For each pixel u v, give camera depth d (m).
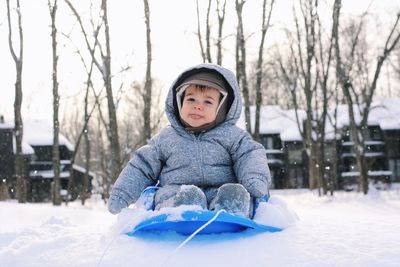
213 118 2.52
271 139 35.38
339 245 1.73
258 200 2.21
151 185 2.60
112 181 13.04
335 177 27.25
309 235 1.86
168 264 1.63
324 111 19.89
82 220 3.72
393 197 16.83
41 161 33.09
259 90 14.49
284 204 2.25
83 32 12.83
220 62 13.49
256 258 1.65
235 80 2.64
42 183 31.95
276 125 34.75
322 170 19.86
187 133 2.57
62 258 1.83
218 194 1.97
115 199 2.40
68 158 33.75
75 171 34.03
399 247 1.70
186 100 2.51
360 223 2.11
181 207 1.83
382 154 34.12
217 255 1.68
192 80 2.50
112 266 1.68
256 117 14.32
